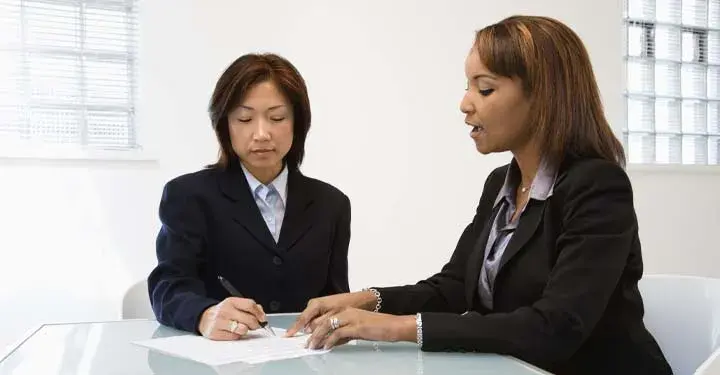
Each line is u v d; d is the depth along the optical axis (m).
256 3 2.97
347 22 3.12
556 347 1.06
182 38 2.87
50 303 2.71
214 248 1.54
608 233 1.13
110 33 2.82
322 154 3.10
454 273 1.49
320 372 0.94
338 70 3.12
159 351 1.09
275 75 1.50
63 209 2.72
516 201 1.35
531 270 1.21
